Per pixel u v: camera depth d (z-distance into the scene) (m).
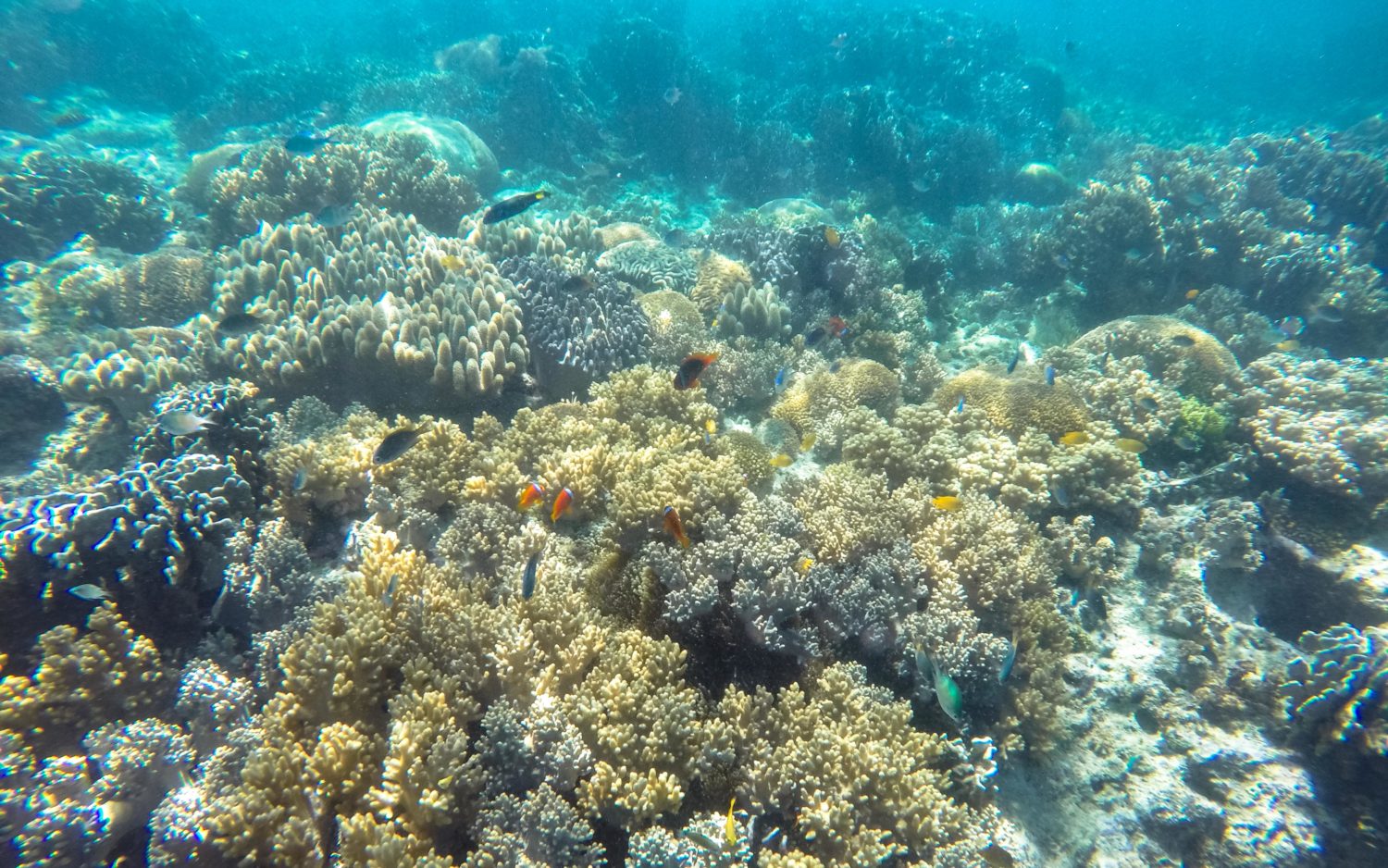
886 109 5.11
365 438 1.70
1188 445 2.21
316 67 6.29
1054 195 5.09
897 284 3.12
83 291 2.70
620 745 1.16
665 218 4.41
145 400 2.05
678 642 1.40
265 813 1.06
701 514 1.52
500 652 1.24
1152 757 1.56
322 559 1.54
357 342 1.87
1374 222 3.91
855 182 4.95
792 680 1.40
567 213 4.30
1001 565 1.62
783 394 2.27
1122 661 1.67
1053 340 3.15
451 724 1.15
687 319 2.38
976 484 1.89
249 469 1.65
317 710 1.19
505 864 1.04
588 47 6.12
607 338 2.11
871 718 1.33
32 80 5.52
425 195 3.24
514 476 1.60
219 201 3.25
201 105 5.46
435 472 1.62
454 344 1.95
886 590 1.53
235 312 2.25
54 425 2.06
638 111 5.38
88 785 1.14
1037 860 1.40
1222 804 1.54
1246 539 1.86
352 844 1.03
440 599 1.35
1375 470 2.01
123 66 6.02
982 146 5.18
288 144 2.66
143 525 1.39
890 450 1.91
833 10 8.80
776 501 1.64
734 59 9.35
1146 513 1.92
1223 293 3.18
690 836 1.12
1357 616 1.88
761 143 5.11
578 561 1.55
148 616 1.41
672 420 1.93
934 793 1.27
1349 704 1.53
